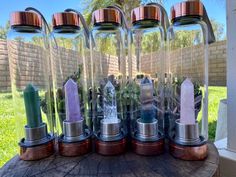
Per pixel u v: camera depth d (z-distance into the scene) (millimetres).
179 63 663
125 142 634
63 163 583
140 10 618
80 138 628
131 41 693
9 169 561
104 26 646
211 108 1500
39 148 604
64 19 636
